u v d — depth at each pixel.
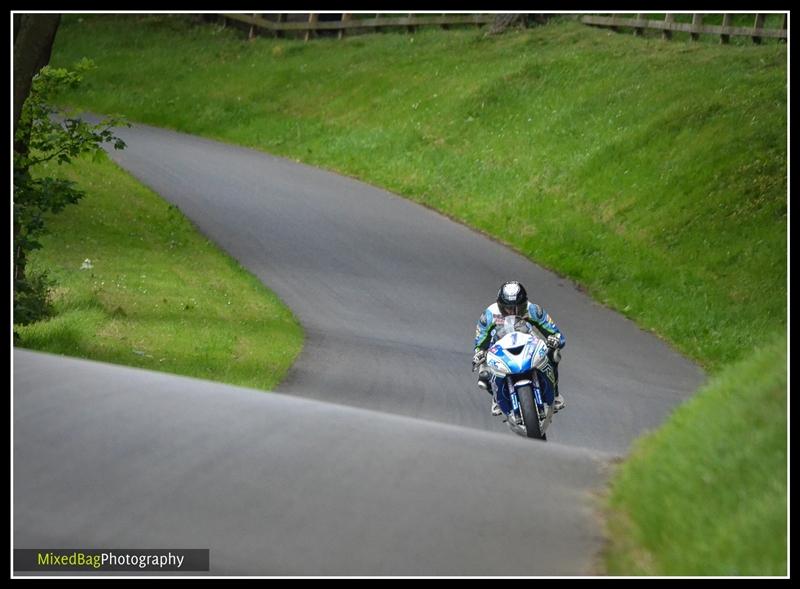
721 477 12.16
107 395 16.25
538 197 65.88
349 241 58.00
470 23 109.69
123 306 40.19
